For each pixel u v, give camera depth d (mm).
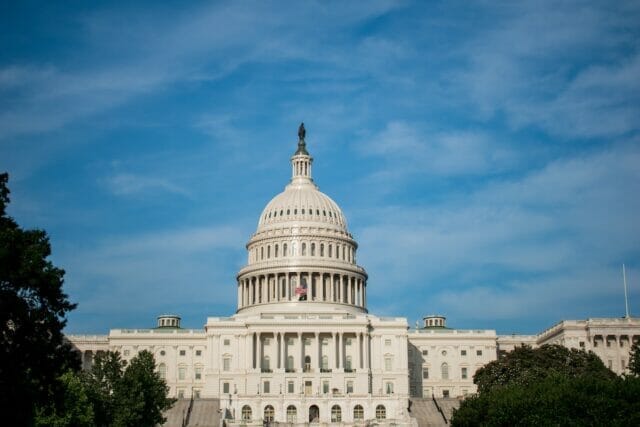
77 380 142875
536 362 190375
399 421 197250
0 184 101750
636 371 167375
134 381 156625
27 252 100375
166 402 167000
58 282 102062
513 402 131000
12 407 97188
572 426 120688
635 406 119125
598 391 126188
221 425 196625
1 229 100688
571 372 186000
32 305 101562
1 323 98438
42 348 100312
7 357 98062
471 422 145375
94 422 148250
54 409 131625
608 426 117500
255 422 198625
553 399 124875
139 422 156875
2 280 98250
